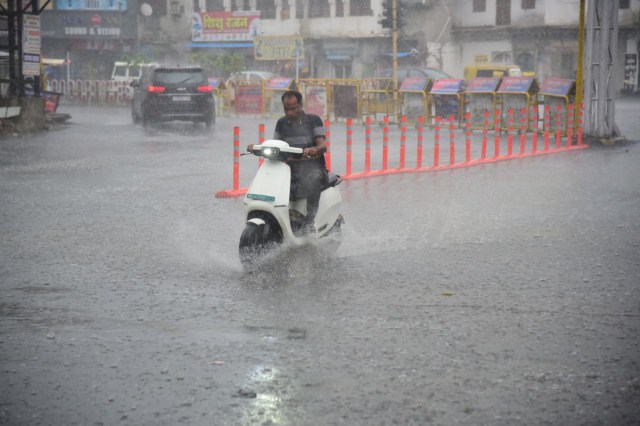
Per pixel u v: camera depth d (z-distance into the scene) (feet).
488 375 19.40
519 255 33.27
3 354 21.17
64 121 126.72
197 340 22.20
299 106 33.12
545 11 216.95
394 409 17.42
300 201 32.35
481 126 113.29
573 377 19.27
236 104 156.04
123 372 19.80
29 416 17.29
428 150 86.17
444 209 45.44
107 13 237.04
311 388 18.65
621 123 125.90
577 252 33.88
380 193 52.16
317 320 24.03
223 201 48.26
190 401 17.98
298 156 31.30
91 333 22.91
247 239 30.14
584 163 71.15
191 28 241.76
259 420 16.93
